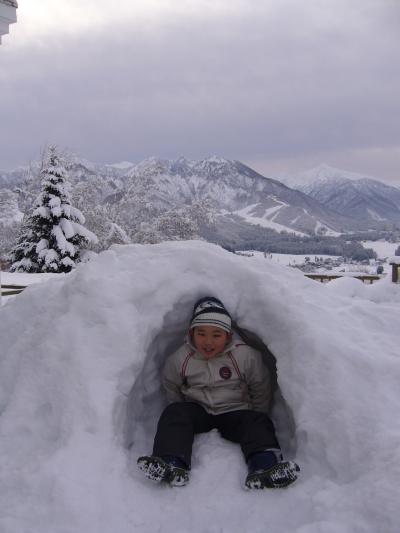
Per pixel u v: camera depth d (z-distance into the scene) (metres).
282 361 2.33
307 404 2.12
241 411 2.41
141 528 1.80
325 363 2.20
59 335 2.38
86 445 2.00
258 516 1.85
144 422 2.58
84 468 1.92
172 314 2.64
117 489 1.91
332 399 2.08
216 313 2.46
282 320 2.41
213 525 1.83
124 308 2.43
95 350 2.29
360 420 2.00
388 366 2.29
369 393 2.12
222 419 2.45
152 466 1.99
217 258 2.71
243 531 1.79
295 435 2.30
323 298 2.98
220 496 1.96
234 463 2.16
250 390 2.58
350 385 2.13
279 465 1.94
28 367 2.37
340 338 2.41
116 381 2.23
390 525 1.61
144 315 2.49
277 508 1.86
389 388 2.21
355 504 1.73
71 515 1.73
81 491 1.82
